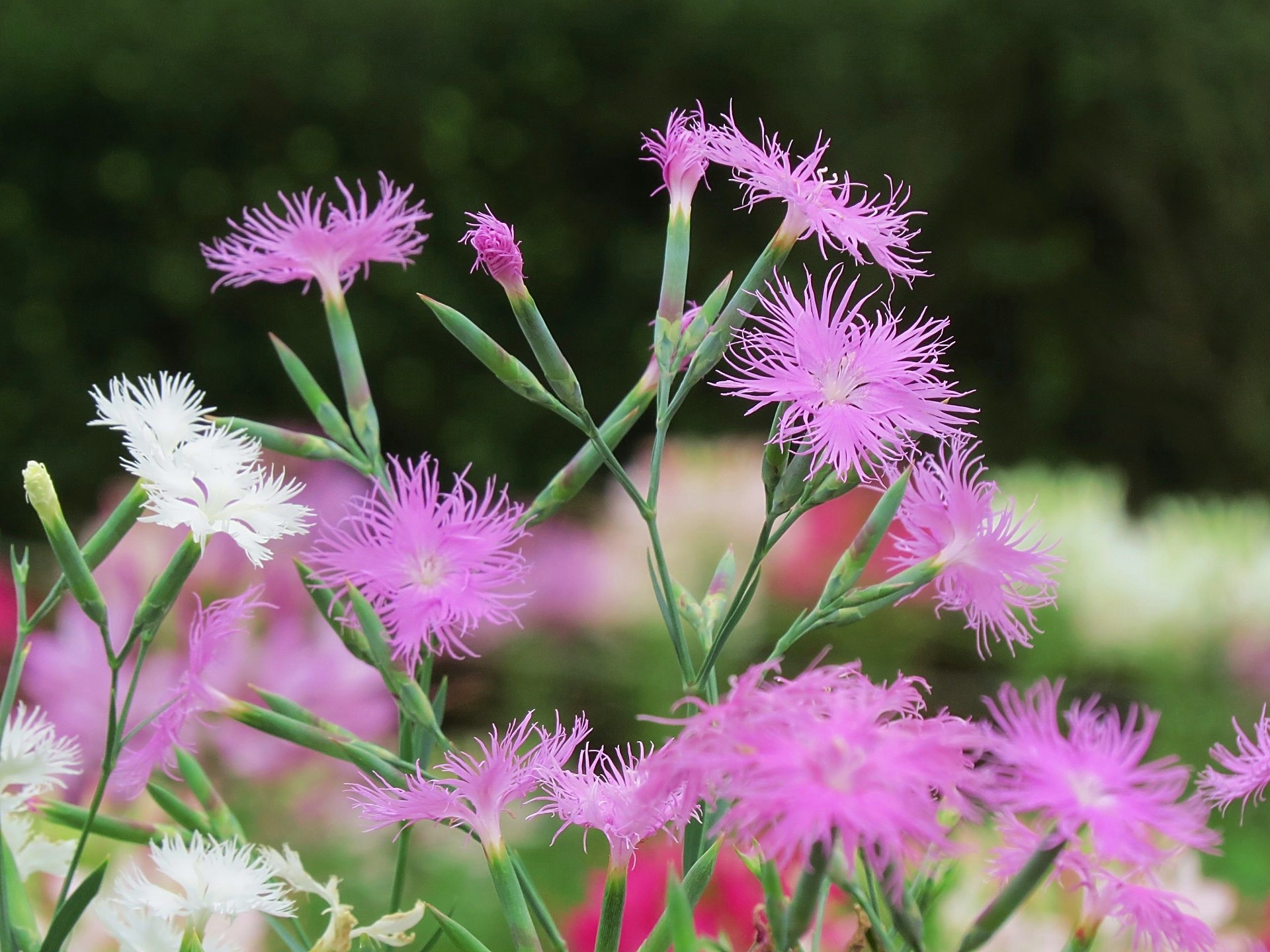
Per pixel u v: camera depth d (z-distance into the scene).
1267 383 5.80
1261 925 0.94
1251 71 5.75
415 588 0.79
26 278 4.55
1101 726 0.70
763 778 0.70
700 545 2.20
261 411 4.68
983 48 5.44
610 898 0.77
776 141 0.81
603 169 4.99
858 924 0.75
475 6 4.89
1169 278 5.74
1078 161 5.65
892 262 0.80
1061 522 2.30
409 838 0.82
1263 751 0.76
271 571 1.31
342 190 0.85
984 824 0.72
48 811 0.80
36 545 2.39
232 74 4.70
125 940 0.79
